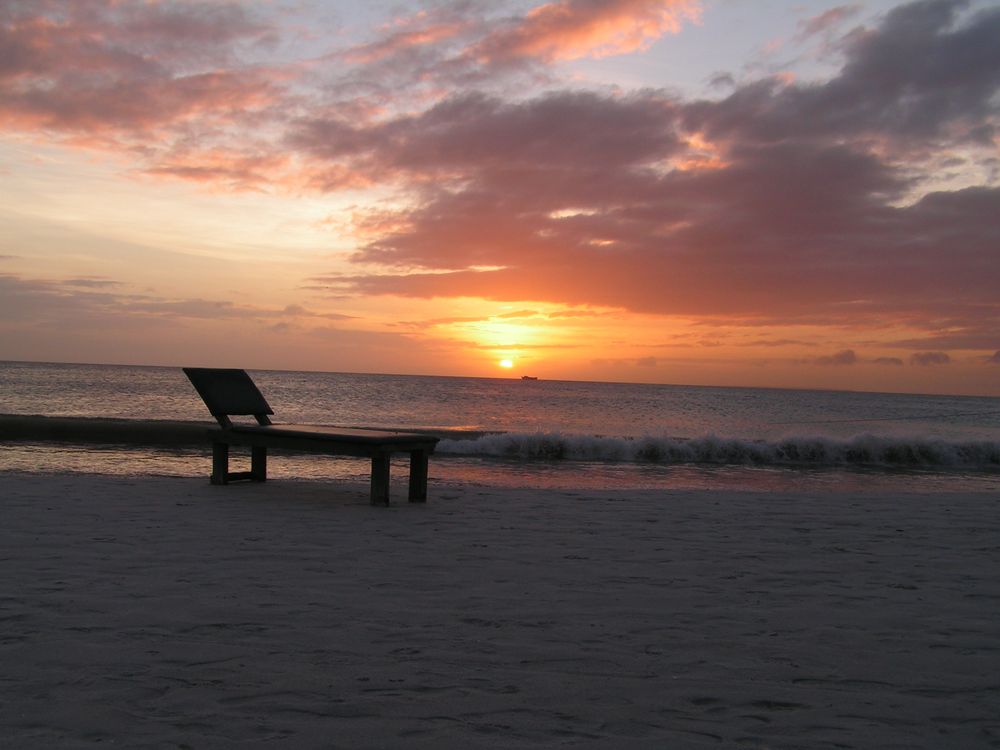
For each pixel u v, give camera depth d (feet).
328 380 341.62
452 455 52.54
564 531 21.07
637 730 8.41
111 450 48.01
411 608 13.19
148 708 8.70
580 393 299.58
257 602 13.30
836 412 192.95
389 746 7.86
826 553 18.83
